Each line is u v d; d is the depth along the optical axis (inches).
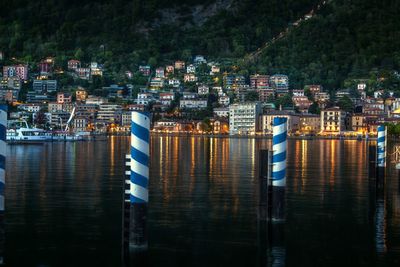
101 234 1465.3
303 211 1791.3
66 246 1353.3
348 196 2124.8
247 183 2564.0
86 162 4005.9
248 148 6978.4
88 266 1208.2
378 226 1571.1
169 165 3737.7
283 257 1273.4
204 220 1642.5
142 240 1290.6
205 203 1947.6
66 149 6397.6
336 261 1242.6
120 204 1903.3
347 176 2920.8
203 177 2849.4
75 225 1566.2
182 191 2262.6
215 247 1350.9
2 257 1264.8
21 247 1343.5
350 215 1727.4
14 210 1777.8
